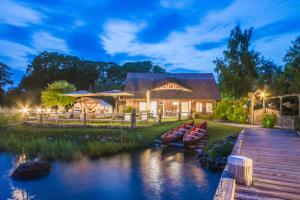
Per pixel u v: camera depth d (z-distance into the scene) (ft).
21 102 184.65
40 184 41.11
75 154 57.98
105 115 85.35
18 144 63.82
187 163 53.06
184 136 69.36
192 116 105.70
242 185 21.07
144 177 44.45
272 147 39.99
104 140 67.67
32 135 72.18
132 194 37.29
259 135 55.01
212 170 47.44
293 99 91.61
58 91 109.40
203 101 129.18
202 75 152.15
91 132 72.13
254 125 85.56
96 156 59.06
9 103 184.03
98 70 271.08
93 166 51.11
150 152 63.31
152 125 85.30
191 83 138.21
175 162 53.88
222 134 71.15
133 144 67.15
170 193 37.52
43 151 58.65
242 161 21.07
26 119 91.35
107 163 53.26
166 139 69.36
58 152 57.98
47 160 55.36
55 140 66.49
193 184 40.81
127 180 42.98
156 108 129.59
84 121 81.25
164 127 84.28
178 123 89.76
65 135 71.05
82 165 51.80
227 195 17.37
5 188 39.34
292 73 93.71
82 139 68.59
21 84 232.12
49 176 44.91
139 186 40.32
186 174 45.75
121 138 68.28
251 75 133.59
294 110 86.79
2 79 203.00
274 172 25.70
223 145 52.37
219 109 110.52
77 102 104.32
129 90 134.10
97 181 42.55
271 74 145.69
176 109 129.59
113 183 41.63
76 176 45.01
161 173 46.52
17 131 76.43
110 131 73.26
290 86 93.81
